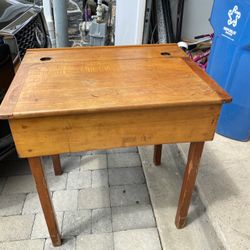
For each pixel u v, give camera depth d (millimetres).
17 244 1174
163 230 1223
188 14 2648
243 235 1169
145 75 988
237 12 1390
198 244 1174
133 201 1381
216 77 1658
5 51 1224
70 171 1547
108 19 2484
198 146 972
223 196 1347
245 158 1592
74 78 948
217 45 1594
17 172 1540
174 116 866
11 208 1330
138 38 2299
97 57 1132
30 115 750
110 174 1538
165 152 1694
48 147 852
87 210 1325
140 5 2146
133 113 830
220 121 1736
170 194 1404
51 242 1178
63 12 2240
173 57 1159
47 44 1796
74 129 829
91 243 1178
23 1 1771
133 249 1158
